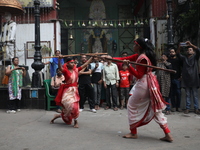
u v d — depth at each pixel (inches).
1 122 217.5
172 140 153.6
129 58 174.9
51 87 285.9
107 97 300.2
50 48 468.4
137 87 158.6
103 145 146.9
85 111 283.0
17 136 168.9
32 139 161.2
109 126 202.2
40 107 292.5
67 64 200.5
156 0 488.7
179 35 441.4
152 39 481.1
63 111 199.5
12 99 269.6
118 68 323.0
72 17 695.1
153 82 156.4
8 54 369.1
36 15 307.0
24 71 284.4
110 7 702.5
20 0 474.9
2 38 382.0
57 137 165.9
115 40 668.7
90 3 700.0
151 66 150.9
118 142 153.4
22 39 485.7
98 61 278.1
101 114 262.7
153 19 484.7
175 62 281.9
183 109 293.7
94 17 650.2
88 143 151.3
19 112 273.0
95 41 661.3
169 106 262.7
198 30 379.9
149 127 196.9
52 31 485.1
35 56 303.9
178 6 447.2
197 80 264.2
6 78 301.1
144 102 159.0
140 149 138.8
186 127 198.8
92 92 280.4
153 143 151.2
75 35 668.1
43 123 214.1
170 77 275.6
